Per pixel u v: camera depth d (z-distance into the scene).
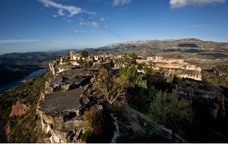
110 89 47.47
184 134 50.69
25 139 38.66
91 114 29.05
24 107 95.31
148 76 98.19
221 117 96.56
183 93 96.19
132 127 38.62
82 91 39.47
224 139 73.12
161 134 39.06
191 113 57.28
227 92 123.88
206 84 115.94
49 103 33.09
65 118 28.73
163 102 57.34
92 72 56.09
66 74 52.94
